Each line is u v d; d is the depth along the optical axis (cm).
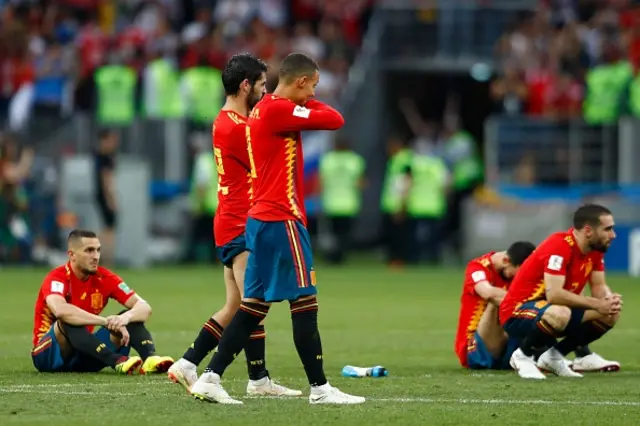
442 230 8744
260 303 2734
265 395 2961
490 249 8450
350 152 8600
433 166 8569
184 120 8888
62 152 8831
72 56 9850
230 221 2911
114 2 10644
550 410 2694
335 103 9738
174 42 9994
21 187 8269
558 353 3425
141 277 7494
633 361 3834
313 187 9181
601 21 10412
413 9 10181
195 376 2889
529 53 10038
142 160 8838
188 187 8838
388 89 10350
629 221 8269
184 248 8825
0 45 9862
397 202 8556
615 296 3362
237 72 2941
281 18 10831
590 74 9525
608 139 8900
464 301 3619
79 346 3306
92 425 2434
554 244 3384
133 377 3259
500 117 8912
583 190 8675
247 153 2909
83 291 3412
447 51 10169
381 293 6556
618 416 2608
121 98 9331
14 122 9438
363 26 10619
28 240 8288
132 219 8362
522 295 3409
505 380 3300
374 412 2628
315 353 2728
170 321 5000
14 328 4719
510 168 8875
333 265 8750
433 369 3597
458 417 2572
